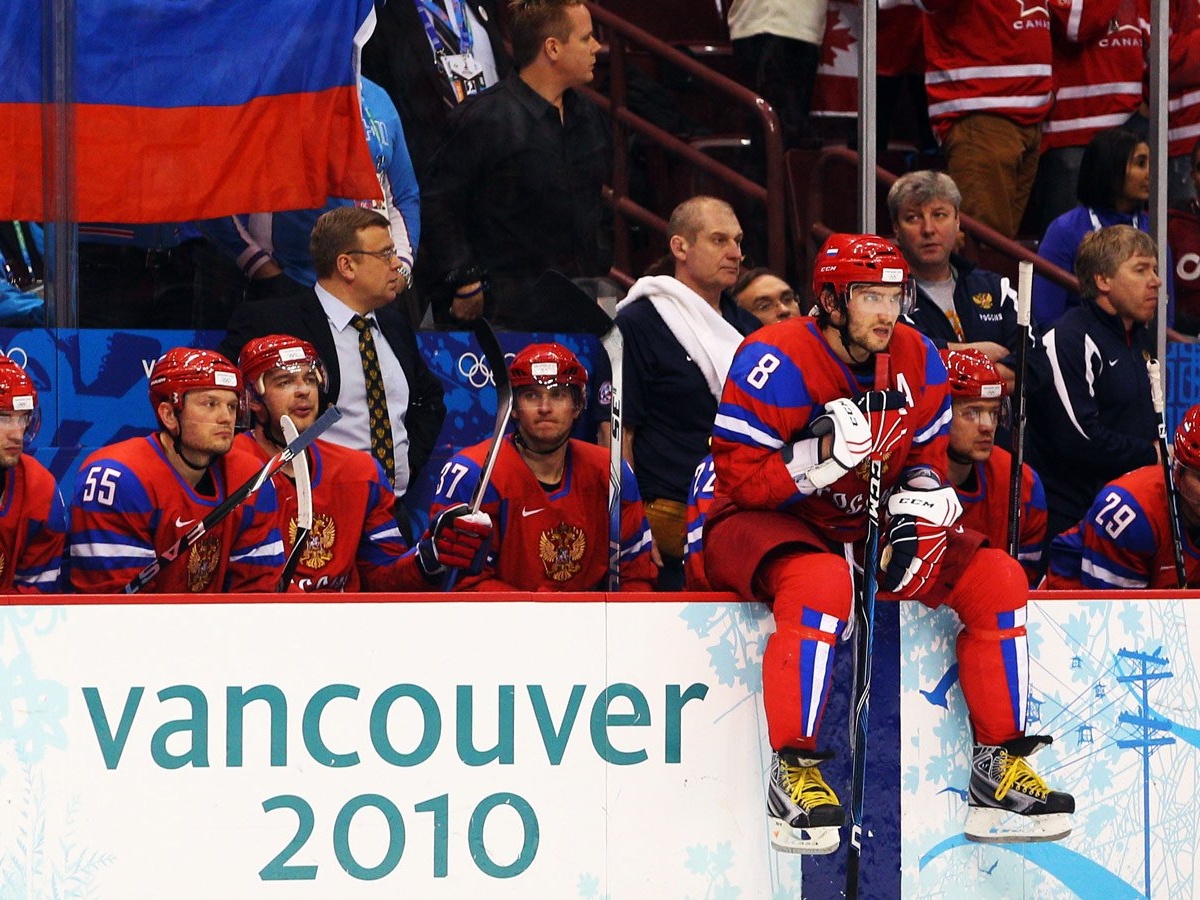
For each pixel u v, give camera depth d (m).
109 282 14.33
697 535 13.30
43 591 12.75
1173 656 12.55
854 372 11.30
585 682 11.24
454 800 11.07
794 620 10.88
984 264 18.17
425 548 12.84
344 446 14.00
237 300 14.73
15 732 10.59
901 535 11.07
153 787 10.73
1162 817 12.51
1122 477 14.76
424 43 15.48
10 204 14.00
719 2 17.69
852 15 17.34
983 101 17.91
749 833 11.55
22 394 11.84
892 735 11.78
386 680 10.97
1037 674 12.06
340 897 10.94
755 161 17.59
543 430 13.47
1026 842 11.48
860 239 11.09
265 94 14.41
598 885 11.27
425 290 15.41
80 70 14.12
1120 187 17.81
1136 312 16.05
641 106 17.59
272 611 10.84
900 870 11.83
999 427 16.14
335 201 14.88
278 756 10.85
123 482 12.22
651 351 15.09
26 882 10.60
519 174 15.55
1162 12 18.56
